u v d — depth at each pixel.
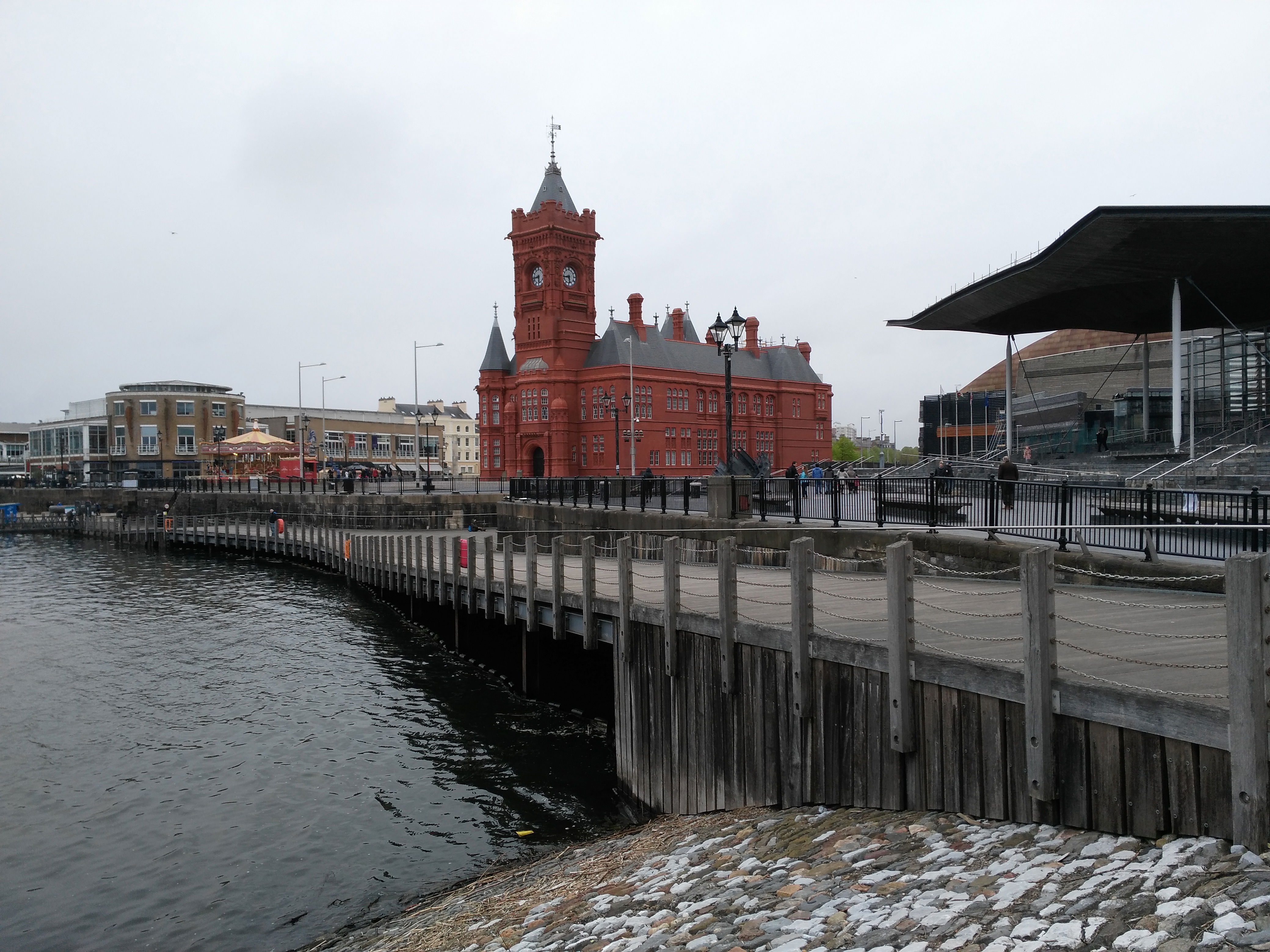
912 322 47.06
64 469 106.50
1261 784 5.41
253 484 69.38
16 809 14.59
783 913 6.60
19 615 33.69
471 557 22.00
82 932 10.81
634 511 27.12
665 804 12.59
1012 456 52.53
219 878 12.11
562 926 7.97
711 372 86.19
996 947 5.11
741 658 10.70
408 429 131.38
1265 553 5.65
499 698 20.33
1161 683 7.09
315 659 25.00
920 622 9.38
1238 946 4.38
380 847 12.88
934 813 7.89
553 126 78.94
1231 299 40.81
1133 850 6.02
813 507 21.94
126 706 20.55
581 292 79.00
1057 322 47.12
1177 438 35.12
